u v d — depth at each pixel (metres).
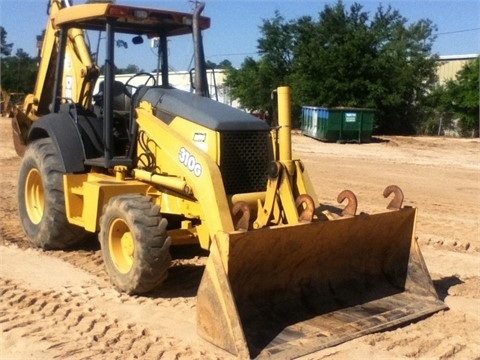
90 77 7.97
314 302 5.93
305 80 33.84
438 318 6.02
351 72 33.03
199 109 6.55
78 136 7.55
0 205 10.65
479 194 13.81
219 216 5.80
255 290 5.62
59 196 7.61
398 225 6.46
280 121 5.98
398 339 5.45
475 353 5.31
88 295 6.41
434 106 34.84
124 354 5.06
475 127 33.62
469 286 7.13
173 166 6.48
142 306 6.14
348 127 25.66
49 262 7.55
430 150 23.83
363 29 33.41
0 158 16.28
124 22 7.46
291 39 37.22
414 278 6.47
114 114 7.42
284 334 5.35
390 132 35.09
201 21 7.55
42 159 7.73
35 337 5.37
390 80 33.22
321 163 18.80
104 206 6.61
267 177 6.35
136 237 6.07
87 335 5.42
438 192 13.93
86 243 8.40
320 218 5.81
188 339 5.36
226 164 6.29
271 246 5.43
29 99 9.65
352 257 6.34
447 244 9.05
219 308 5.10
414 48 35.31
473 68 33.47
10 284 6.72
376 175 16.41
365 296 6.25
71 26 7.95
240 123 6.39
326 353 5.11
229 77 39.53
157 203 6.75
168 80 8.05
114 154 7.39
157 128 6.74
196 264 7.50
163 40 7.96
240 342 4.93
